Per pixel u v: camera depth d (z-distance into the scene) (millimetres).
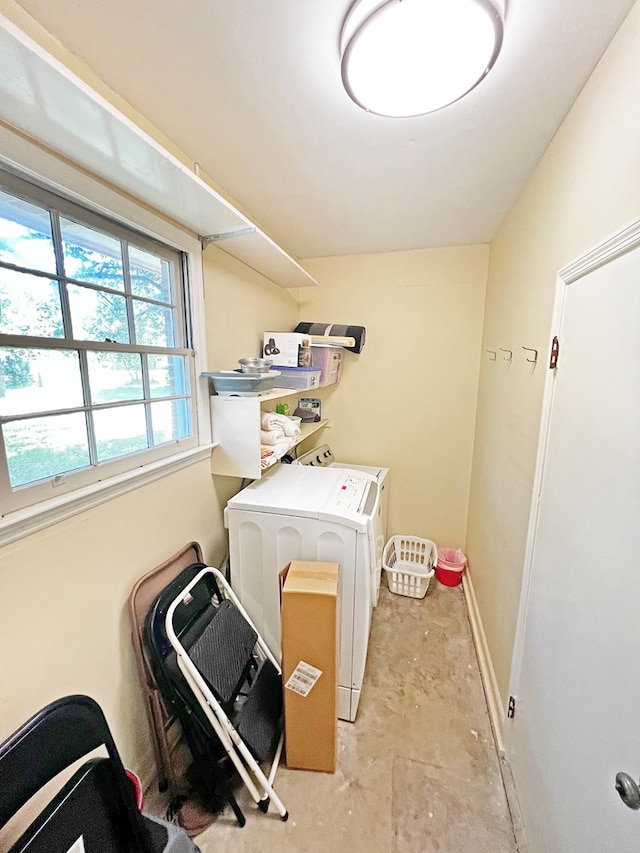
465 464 2619
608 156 839
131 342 1216
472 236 2203
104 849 806
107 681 1141
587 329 914
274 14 790
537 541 1188
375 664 1868
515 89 1003
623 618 693
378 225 2039
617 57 807
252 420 1557
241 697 1432
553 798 947
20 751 693
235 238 1513
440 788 1305
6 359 850
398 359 2627
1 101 708
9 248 840
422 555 2770
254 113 1120
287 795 1279
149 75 969
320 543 1502
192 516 1538
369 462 2807
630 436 703
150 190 1086
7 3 775
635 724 636
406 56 818
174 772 1284
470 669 1838
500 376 1857
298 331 2553
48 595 943
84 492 1009
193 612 1339
